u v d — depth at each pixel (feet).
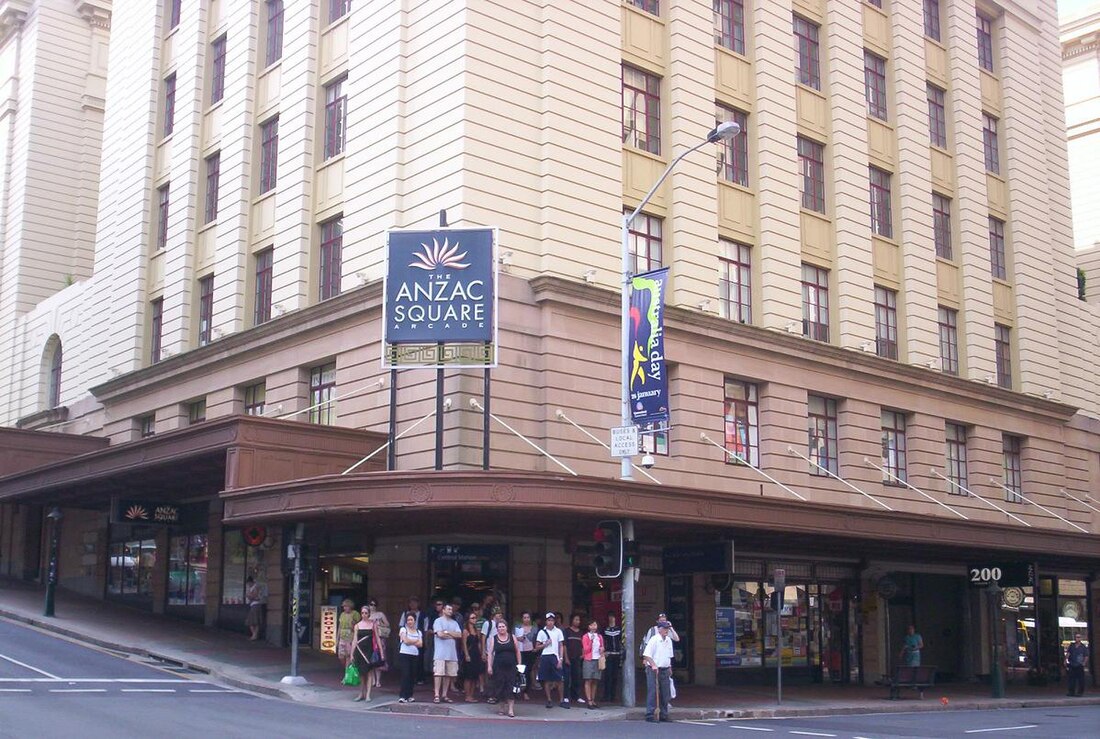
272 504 74.84
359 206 92.22
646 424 76.84
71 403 132.57
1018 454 130.00
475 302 78.84
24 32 164.45
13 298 153.28
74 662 75.72
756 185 104.68
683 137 97.96
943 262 123.34
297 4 103.71
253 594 94.89
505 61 87.86
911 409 114.32
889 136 120.67
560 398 84.74
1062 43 183.93
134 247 122.72
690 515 76.13
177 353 111.65
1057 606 129.29
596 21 93.91
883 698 92.68
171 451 86.38
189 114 117.39
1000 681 101.65
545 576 83.87
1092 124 180.65
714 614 94.79
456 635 68.64
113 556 121.90
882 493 108.88
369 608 69.82
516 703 70.95
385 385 86.22
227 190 109.19
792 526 82.99
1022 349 131.23
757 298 102.53
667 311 91.25
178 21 125.49
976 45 133.90
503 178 85.76
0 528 139.54
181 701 61.77
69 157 160.04
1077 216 180.45
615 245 91.30
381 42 92.89
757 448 99.66
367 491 69.87
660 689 68.39
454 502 67.82
